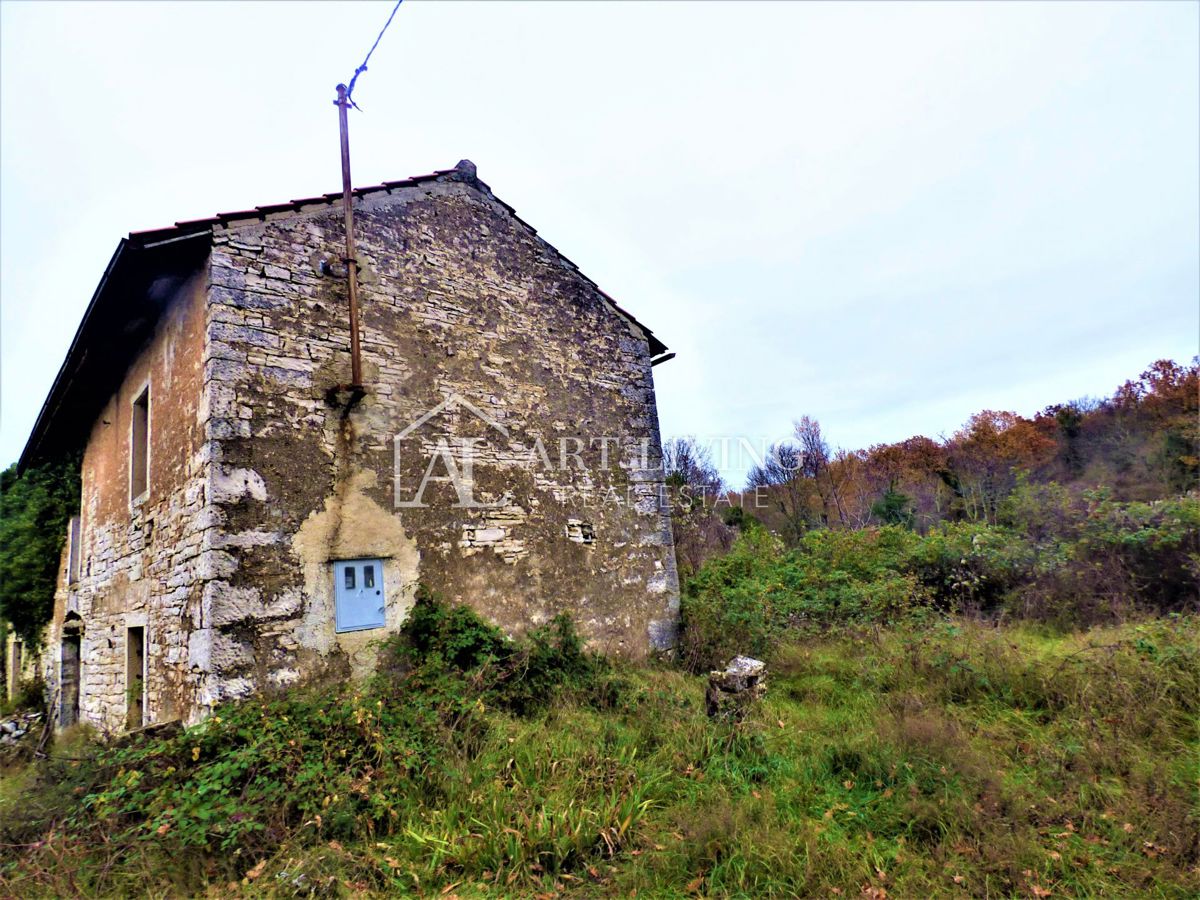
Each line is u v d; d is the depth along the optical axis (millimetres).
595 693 5688
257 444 5145
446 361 6621
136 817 3578
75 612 8602
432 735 4395
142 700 6227
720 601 8500
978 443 27203
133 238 5016
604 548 7695
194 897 3043
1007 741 4555
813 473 27250
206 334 5215
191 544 5156
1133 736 4406
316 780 3771
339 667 5234
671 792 4012
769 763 4363
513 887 3117
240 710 4430
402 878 3193
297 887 3057
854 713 5289
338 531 5477
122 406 7551
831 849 3314
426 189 6918
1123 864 3143
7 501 10195
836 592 8859
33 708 9336
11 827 3498
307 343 5625
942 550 9398
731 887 3104
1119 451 23688
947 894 3014
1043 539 9094
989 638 6273
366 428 5859
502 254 7488
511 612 6559
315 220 5922
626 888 3129
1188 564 7383
